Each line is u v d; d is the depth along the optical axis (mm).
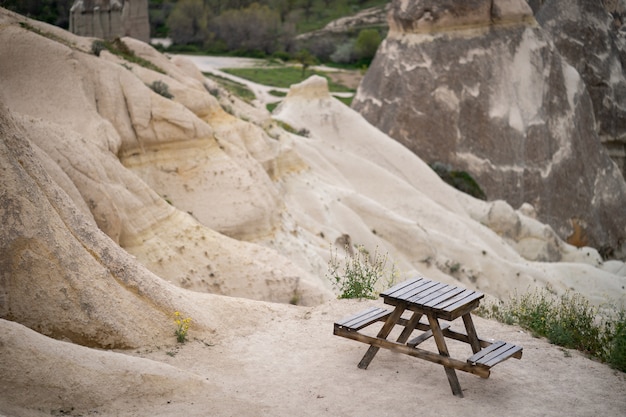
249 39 100500
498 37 53781
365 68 92312
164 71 29109
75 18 46125
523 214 49562
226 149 24156
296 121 46125
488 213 44031
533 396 8602
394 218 34156
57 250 9148
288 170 32219
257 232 22484
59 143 15547
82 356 7766
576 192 52125
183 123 21969
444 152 52312
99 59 21297
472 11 53406
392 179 40562
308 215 29922
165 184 21438
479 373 8250
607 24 61156
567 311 11656
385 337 8883
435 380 8867
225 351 9523
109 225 15516
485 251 35281
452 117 52500
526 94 52844
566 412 8250
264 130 35438
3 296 8703
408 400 8297
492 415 8062
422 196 40250
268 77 85688
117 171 17422
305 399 8250
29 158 9695
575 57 59344
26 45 19484
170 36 100125
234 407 7777
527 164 51188
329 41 103562
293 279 18031
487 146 51688
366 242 31719
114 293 9477
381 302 11422
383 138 47188
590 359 9945
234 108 35594
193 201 21578
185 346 9492
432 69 53562
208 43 98750
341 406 8102
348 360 9336
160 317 9734
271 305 11297
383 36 104188
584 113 54750
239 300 11180
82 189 15344
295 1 116562
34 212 9125
